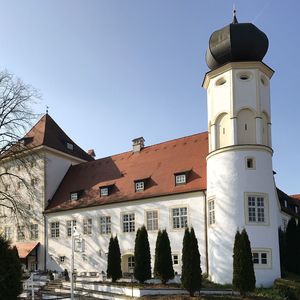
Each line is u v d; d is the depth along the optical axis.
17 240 59.16
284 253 46.12
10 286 20.25
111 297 36.16
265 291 36.25
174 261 45.41
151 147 56.09
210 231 41.75
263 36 43.06
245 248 34.19
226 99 42.69
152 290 35.03
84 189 56.38
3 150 41.88
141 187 50.03
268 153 41.69
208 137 46.81
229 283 39.03
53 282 44.38
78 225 53.91
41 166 59.00
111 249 42.22
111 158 59.09
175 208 46.31
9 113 41.72
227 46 42.56
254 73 42.69
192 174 47.19
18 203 45.84
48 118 65.00
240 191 40.22
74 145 65.56
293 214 57.84
